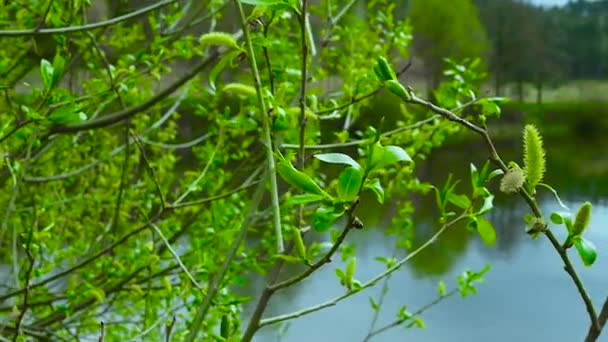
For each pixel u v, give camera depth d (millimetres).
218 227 2055
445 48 10266
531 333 5559
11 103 1914
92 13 2721
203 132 3824
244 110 1854
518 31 11258
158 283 2471
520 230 7641
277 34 2252
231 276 1826
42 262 2350
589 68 12398
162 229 2461
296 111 1234
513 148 8328
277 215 1152
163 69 2350
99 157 2906
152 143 2576
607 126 12344
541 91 11633
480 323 5734
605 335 4043
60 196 2729
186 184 2504
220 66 1189
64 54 2088
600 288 5875
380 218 6602
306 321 5180
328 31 1845
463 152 9547
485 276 6676
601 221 5492
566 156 11703
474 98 1608
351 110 2045
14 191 1462
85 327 2369
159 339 2209
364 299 5754
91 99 1972
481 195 1253
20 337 1470
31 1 2107
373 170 1097
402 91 1145
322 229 1118
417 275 6473
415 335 5352
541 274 6793
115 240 2160
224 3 2334
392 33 2422
